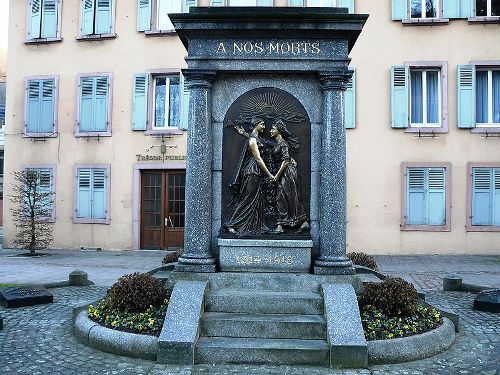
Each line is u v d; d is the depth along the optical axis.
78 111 21.97
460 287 11.83
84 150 21.92
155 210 21.58
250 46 7.89
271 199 7.91
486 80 20.00
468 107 19.56
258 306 7.11
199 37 7.91
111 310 7.45
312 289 7.44
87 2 22.05
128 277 7.71
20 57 22.69
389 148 19.88
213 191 7.99
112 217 21.61
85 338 7.08
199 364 6.28
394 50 19.94
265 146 7.97
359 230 19.88
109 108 21.67
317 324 6.67
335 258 7.62
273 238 7.76
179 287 7.11
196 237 7.72
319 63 7.86
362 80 20.02
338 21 7.70
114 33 21.67
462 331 7.95
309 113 8.02
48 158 22.25
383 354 6.35
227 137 8.05
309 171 7.98
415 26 19.91
